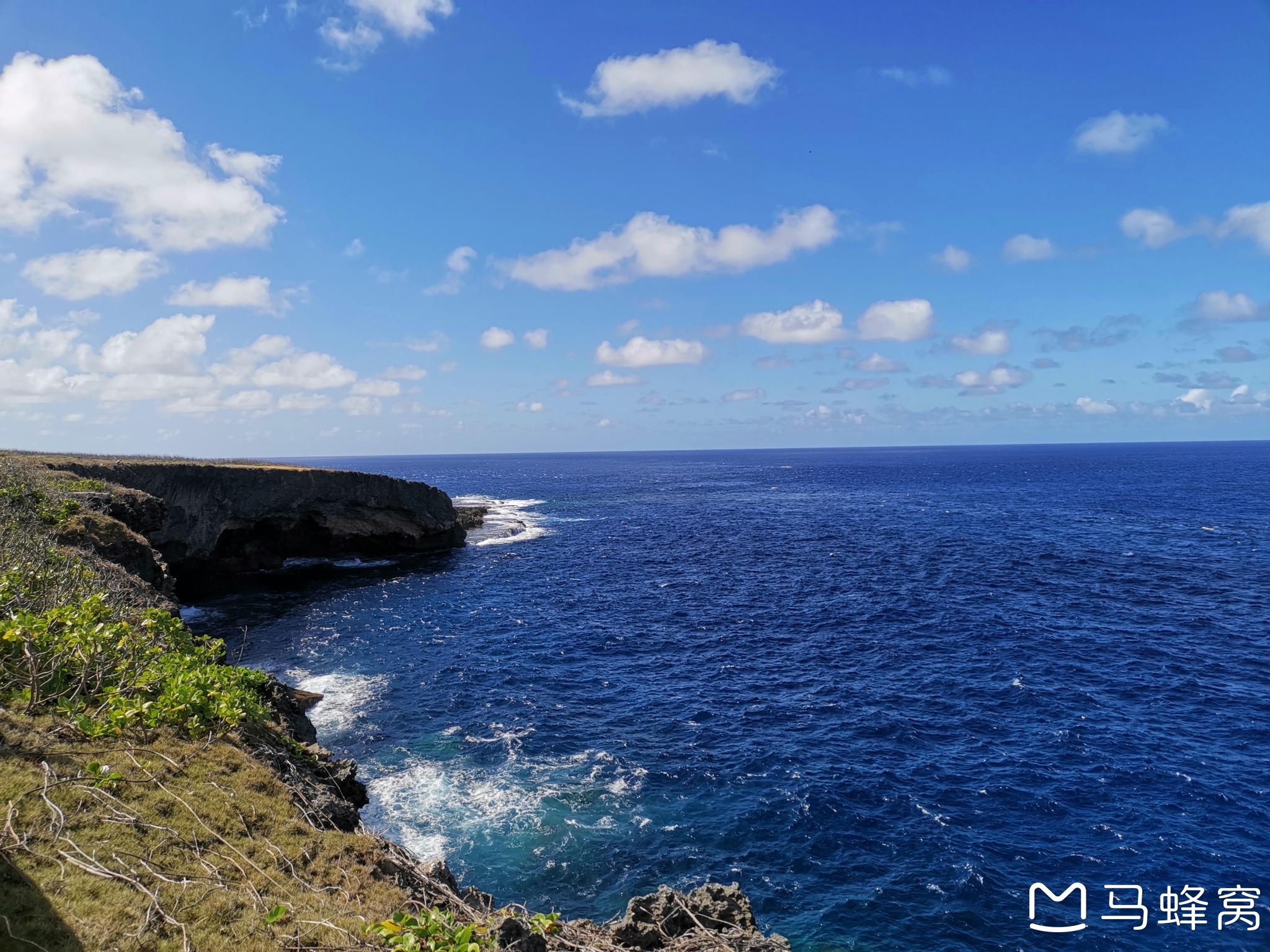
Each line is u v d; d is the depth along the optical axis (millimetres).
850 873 19266
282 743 16219
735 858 19844
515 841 20391
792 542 75188
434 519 72688
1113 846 20359
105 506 35312
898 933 17062
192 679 14617
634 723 28500
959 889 18531
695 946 13367
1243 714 28750
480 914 11742
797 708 30031
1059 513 97438
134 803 10305
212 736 13617
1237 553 63719
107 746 11445
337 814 14219
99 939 7359
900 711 29594
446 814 21656
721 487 166875
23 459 43406
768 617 44719
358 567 64750
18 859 8156
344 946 8664
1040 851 20172
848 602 47938
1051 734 27188
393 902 10438
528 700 30906
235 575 60250
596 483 187000
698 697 31297
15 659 12305
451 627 43312
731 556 67438
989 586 51812
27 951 6844
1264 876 19016
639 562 65312
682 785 23578
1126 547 67750
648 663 36156
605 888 18609
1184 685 31922
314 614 47031
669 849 20172
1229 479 161250
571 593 52688
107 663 13312
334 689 32250
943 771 24516
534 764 24922
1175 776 23969
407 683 33031
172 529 54406
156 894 8492
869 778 24062
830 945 16688
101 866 8562
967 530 81562
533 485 182500
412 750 25922
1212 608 44812
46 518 27125
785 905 18047
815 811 22031
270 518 61188
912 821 21531
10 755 10055
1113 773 24219
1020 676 33281
